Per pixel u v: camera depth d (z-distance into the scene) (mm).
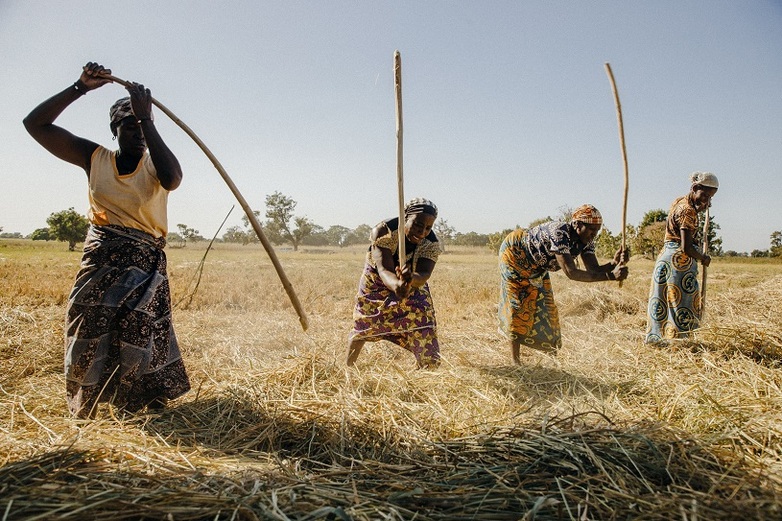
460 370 4266
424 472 2650
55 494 2152
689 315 5609
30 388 4129
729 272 23500
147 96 3289
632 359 4770
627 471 2492
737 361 4539
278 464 2693
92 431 2986
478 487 2375
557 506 2209
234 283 14977
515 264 5074
